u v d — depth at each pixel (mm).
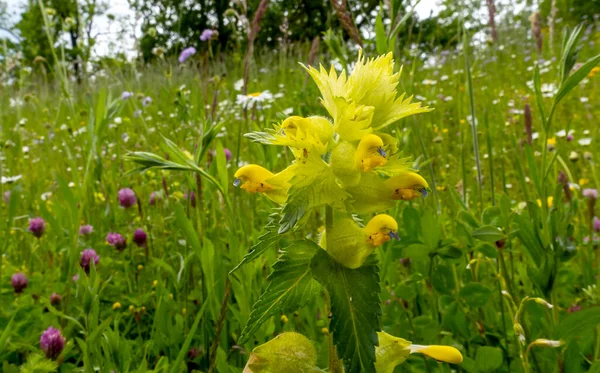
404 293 283
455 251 267
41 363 237
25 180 609
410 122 414
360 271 141
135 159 258
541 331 258
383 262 308
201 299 338
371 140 141
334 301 135
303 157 147
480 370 234
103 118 401
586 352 256
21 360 301
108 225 471
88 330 249
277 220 151
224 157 282
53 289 352
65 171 668
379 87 155
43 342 258
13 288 366
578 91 803
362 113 144
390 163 152
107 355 233
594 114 715
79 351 305
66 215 426
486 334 271
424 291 323
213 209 371
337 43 341
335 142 153
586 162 538
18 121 625
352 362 130
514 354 270
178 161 342
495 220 268
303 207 142
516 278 343
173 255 404
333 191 146
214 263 302
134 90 930
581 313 210
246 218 413
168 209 506
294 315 334
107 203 472
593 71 860
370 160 141
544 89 731
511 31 1182
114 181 519
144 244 407
